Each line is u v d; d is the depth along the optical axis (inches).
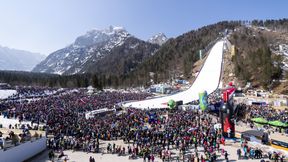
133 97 5103.3
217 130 2253.9
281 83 5246.1
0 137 1670.8
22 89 6510.8
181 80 7598.4
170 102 3597.4
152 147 1811.0
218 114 3097.9
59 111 2933.1
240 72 5910.4
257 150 1733.5
